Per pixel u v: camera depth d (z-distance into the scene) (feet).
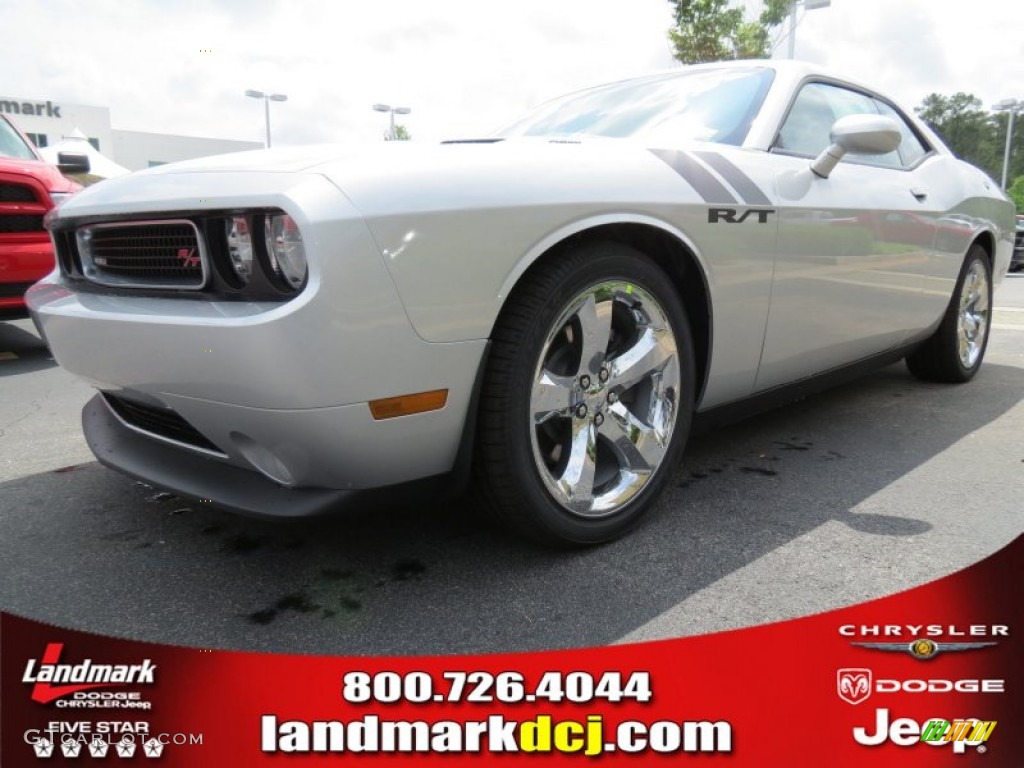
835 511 7.30
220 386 5.07
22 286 14.46
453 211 5.13
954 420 10.50
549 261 5.78
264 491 5.54
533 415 5.83
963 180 11.48
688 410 7.03
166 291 5.60
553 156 5.95
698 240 6.63
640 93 9.32
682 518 7.14
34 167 14.83
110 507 7.51
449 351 5.25
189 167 5.92
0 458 9.07
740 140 7.89
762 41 43.50
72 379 13.57
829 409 11.10
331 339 4.77
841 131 7.71
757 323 7.47
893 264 9.39
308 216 4.71
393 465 5.36
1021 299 26.14
